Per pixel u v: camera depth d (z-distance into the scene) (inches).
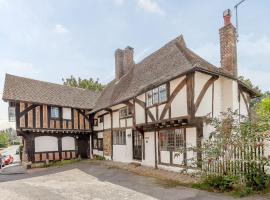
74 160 727.1
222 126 287.6
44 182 402.0
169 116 410.6
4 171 603.8
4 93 647.8
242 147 261.7
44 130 683.4
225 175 272.2
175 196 262.5
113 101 637.9
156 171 438.3
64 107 740.0
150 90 468.4
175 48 497.7
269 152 251.0
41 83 800.9
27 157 659.4
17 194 313.6
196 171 337.4
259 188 247.0
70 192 310.8
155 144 479.2
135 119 515.5
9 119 673.0
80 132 773.3
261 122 261.9
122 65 769.6
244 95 507.5
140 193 286.5
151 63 575.8
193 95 364.8
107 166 560.7
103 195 286.0
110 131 685.3
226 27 448.1
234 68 437.7
